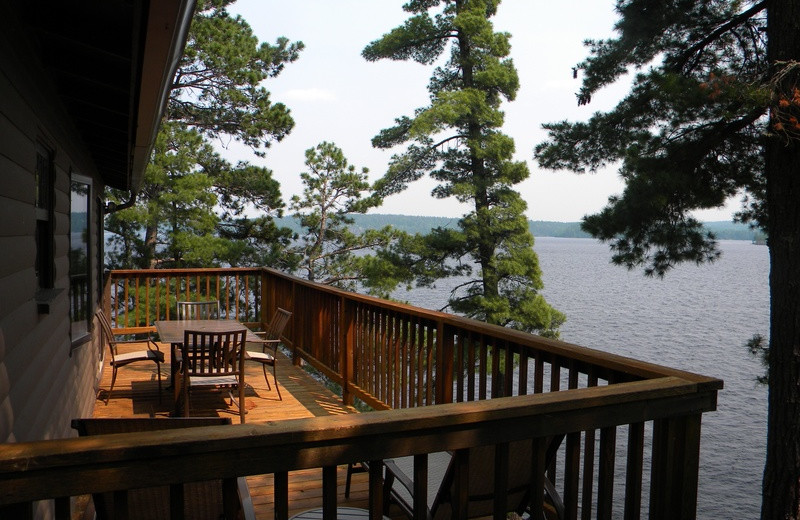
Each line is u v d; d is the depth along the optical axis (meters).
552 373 3.16
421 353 4.52
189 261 17.02
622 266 9.88
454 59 19.19
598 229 9.52
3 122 2.39
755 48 9.54
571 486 2.22
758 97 6.89
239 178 18.83
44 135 3.39
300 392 6.68
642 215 9.15
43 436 3.15
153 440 1.55
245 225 19.47
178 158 17.12
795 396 6.76
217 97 18.22
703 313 60.50
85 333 5.51
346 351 5.97
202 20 17.22
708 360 38.91
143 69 2.42
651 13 9.80
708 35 9.70
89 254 5.93
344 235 23.14
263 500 3.87
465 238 19.06
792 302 6.77
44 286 3.62
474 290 20.36
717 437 28.09
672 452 2.35
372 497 1.86
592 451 2.56
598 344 42.84
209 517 2.61
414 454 1.89
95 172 7.45
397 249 20.25
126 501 1.55
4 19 2.35
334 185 22.97
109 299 9.41
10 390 2.41
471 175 19.69
